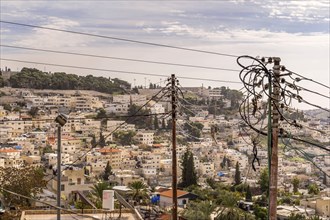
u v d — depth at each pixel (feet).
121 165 570.46
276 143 51.42
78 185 246.47
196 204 202.59
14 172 164.55
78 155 559.79
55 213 102.78
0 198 162.20
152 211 147.33
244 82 52.03
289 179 542.57
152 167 580.30
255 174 512.63
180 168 413.59
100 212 101.14
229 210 206.18
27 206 157.38
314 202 315.99
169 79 81.56
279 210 281.95
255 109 52.65
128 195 248.32
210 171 560.20
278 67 51.65
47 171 259.80
